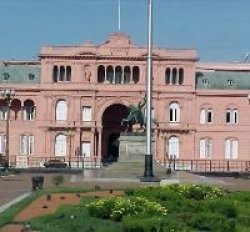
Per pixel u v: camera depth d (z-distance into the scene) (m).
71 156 147.00
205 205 36.69
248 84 152.50
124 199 34.94
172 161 143.50
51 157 147.38
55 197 49.66
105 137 153.75
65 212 36.22
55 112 149.25
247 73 154.75
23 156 146.38
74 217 33.88
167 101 149.75
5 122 148.88
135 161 94.00
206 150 150.12
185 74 150.38
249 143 150.12
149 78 65.06
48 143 148.25
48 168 124.94
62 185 66.00
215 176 107.56
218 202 36.72
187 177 85.94
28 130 148.75
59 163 134.12
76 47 149.38
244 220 32.31
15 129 148.75
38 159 147.38
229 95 150.62
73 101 148.88
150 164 69.31
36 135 148.62
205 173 118.00
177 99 149.88
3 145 149.12
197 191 43.31
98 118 149.00
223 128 150.12
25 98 149.50
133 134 95.81
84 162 144.62
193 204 37.19
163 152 148.62
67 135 148.50
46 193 53.19
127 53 149.62
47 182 76.12
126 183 68.50
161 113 149.62
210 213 32.84
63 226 31.73
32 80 151.25
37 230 31.28
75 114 148.62
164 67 150.12
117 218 32.59
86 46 149.38
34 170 116.00
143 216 31.30
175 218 31.77
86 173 98.56
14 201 48.53
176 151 149.62
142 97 148.75
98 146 149.00
